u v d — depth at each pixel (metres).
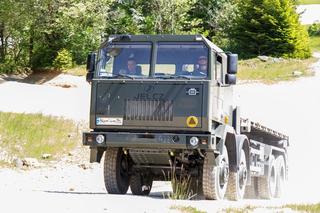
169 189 42.69
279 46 133.25
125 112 30.91
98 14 127.00
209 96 30.14
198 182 33.47
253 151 38.16
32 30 119.44
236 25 139.75
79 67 121.62
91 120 31.34
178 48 30.98
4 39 119.19
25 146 57.09
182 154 32.19
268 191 41.38
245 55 136.25
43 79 108.75
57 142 59.56
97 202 25.34
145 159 32.91
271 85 99.56
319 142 67.38
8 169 47.56
